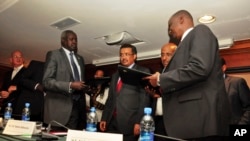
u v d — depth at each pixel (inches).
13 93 103.0
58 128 72.5
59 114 73.8
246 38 134.6
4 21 128.2
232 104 100.4
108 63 195.3
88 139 39.6
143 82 61.5
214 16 108.3
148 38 141.9
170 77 48.7
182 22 57.4
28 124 57.8
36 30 138.6
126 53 93.7
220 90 48.7
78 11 111.3
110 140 37.9
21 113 94.0
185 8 102.5
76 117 77.5
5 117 87.0
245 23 115.3
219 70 50.6
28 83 93.8
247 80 138.1
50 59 79.0
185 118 48.2
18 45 169.0
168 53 87.7
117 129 84.2
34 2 105.6
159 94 60.0
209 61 46.5
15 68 116.0
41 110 96.0
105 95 115.4
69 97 75.1
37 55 191.8
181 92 50.2
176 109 50.0
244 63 139.1
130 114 85.0
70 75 79.8
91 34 139.5
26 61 207.6
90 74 213.0
